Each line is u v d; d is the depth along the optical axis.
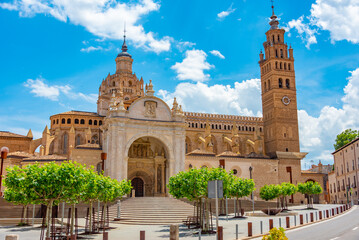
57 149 99.12
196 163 85.38
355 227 34.94
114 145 69.81
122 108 72.06
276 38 124.06
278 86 118.88
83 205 57.62
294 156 106.00
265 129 121.56
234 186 51.78
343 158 107.19
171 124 74.69
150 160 79.69
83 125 103.62
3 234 36.16
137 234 34.41
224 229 36.66
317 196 105.00
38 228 42.94
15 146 92.69
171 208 55.09
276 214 55.44
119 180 68.25
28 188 27.00
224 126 121.31
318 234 30.23
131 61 124.69
